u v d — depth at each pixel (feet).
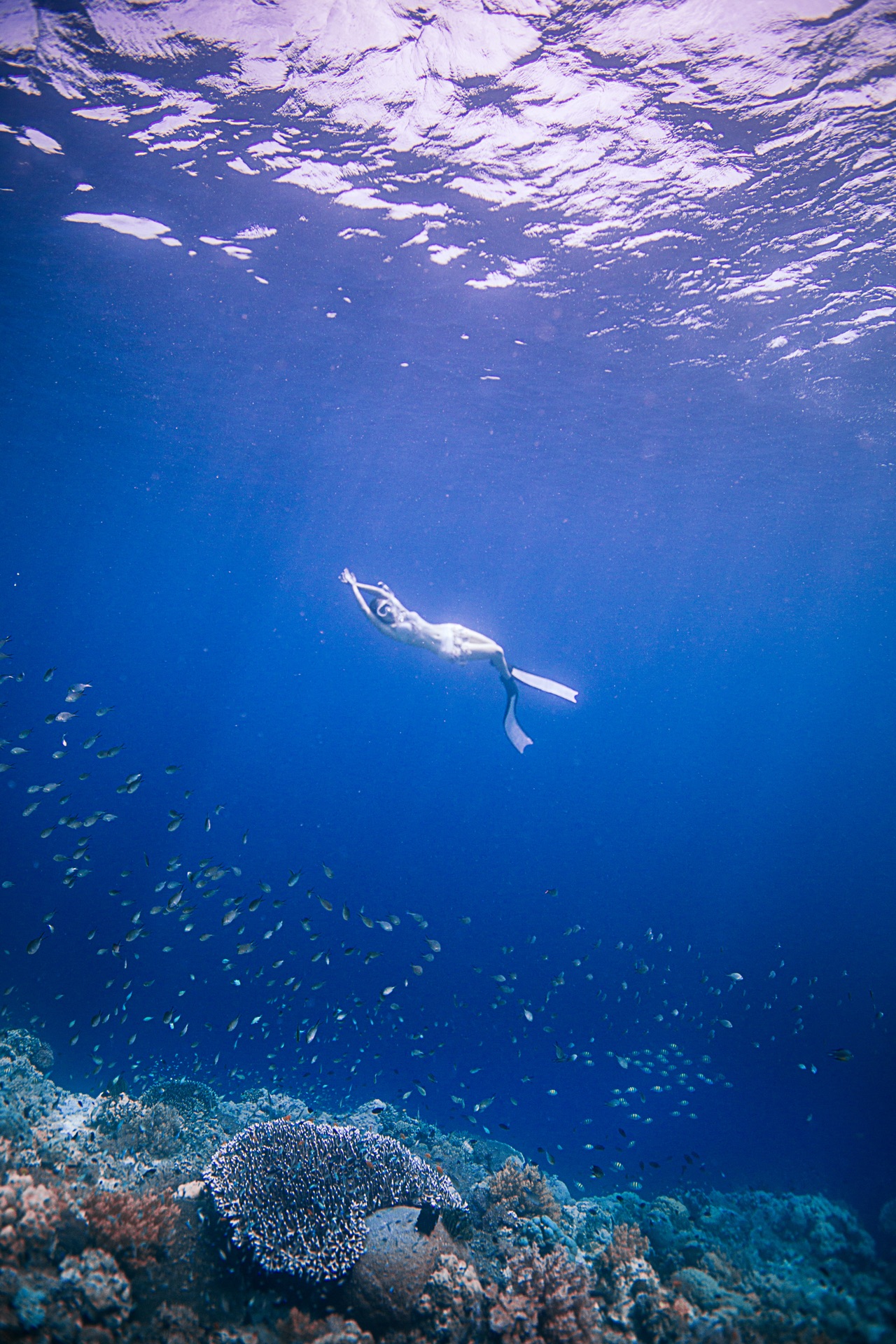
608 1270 21.66
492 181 36.32
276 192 38.60
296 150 34.91
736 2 24.76
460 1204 21.30
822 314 47.34
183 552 206.69
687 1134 48.21
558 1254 19.30
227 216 41.24
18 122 34.24
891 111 30.04
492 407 68.95
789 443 73.26
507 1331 16.57
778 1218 32.73
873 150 32.42
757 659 324.60
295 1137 21.13
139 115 33.19
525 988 70.03
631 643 327.06
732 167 34.06
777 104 29.89
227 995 56.90
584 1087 53.31
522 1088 51.62
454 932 83.10
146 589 332.60
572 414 68.74
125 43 28.73
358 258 44.73
